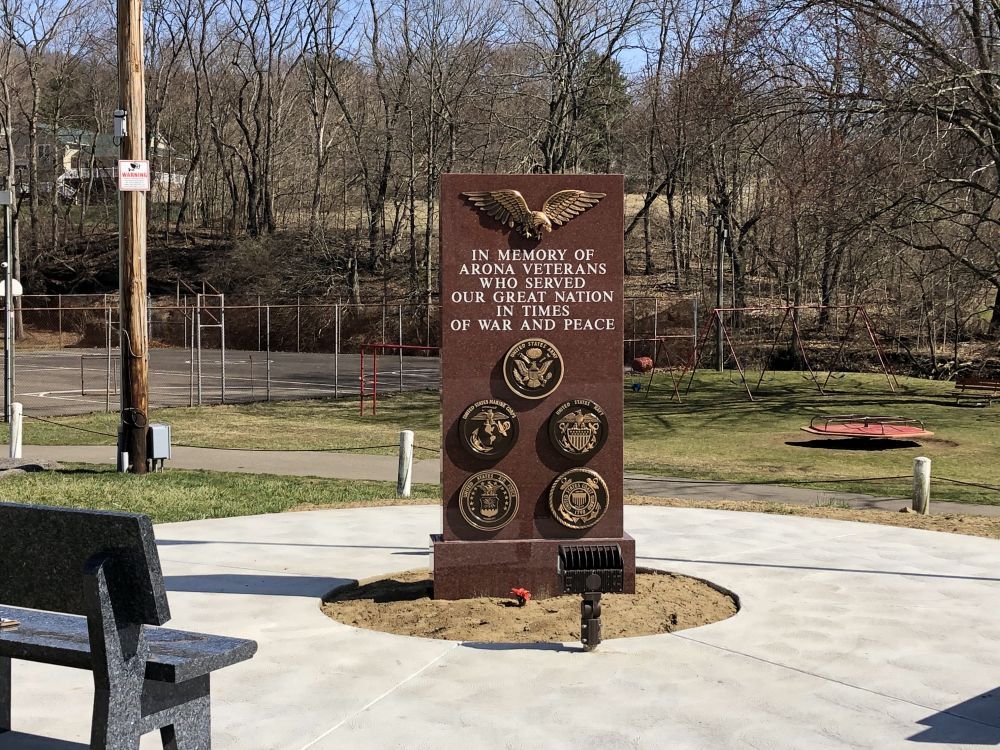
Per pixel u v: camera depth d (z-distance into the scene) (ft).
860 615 23.79
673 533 34.32
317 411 97.91
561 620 23.12
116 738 13.17
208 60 243.40
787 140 107.04
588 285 25.34
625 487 52.31
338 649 20.95
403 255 225.56
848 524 36.50
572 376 25.38
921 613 24.03
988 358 126.72
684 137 152.56
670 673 19.56
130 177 51.13
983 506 47.70
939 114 85.35
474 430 25.05
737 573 28.19
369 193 216.74
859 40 85.25
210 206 261.85
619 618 23.32
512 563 25.25
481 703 17.92
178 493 44.65
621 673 19.53
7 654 14.79
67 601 14.07
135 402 52.44
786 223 129.80
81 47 227.40
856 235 91.25
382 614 23.84
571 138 174.91
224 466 58.90
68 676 19.13
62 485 46.57
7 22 206.08
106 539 13.32
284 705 17.79
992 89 86.69
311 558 30.09
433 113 195.00
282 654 20.61
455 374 25.09
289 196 253.85
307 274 212.02
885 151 86.28
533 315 25.23
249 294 212.84
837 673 19.65
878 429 79.87
